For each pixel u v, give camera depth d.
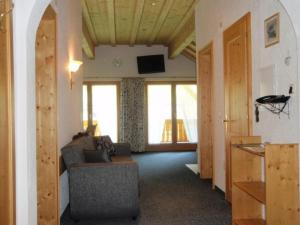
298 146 2.60
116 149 5.30
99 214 3.49
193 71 9.52
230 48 4.14
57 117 3.28
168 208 4.02
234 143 3.25
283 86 2.84
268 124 3.13
